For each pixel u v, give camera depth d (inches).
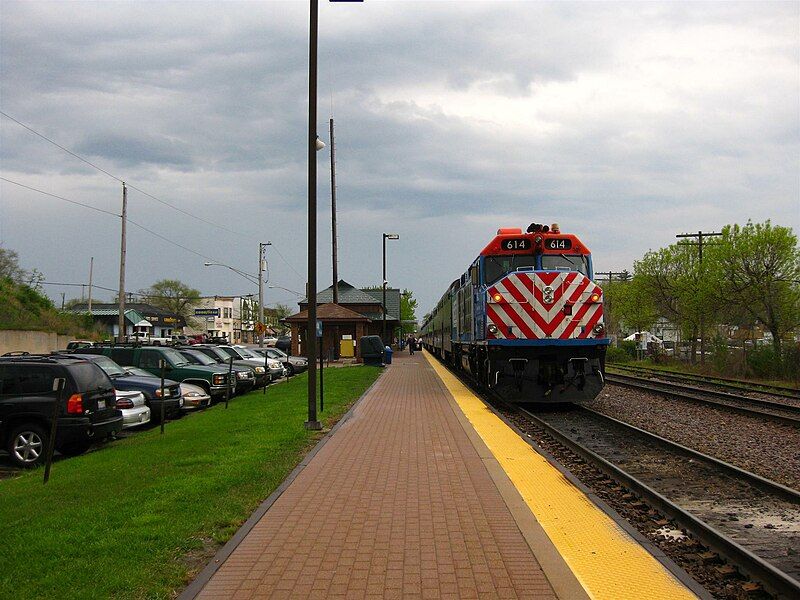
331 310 1884.8
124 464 406.3
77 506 295.3
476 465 369.1
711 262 1435.8
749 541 263.6
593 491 335.6
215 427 558.9
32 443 476.1
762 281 1350.9
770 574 208.1
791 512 304.5
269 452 409.1
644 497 315.6
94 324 2409.0
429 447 426.9
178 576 206.7
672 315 1843.0
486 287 725.9
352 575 206.1
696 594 191.0
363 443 443.2
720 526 284.0
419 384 967.6
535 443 469.1
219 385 844.0
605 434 531.5
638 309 1940.2
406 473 348.8
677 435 535.2
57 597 189.8
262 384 1068.5
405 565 214.1
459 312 1069.1
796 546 257.0
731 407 677.3
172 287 4185.5
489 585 197.5
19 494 341.1
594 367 676.7
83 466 422.9
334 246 1684.3
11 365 486.9
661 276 1828.2
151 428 648.4
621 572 207.6
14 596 190.5
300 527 255.1
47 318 1948.8
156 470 371.6
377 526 255.8
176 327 3639.3
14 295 1934.1
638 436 506.0
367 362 1499.8
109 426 515.8
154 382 671.1
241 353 1248.2
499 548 229.9
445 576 204.7
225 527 259.1
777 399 845.8
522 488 316.5
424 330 3068.4
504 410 701.9
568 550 227.8
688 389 930.1
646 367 1689.2
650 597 188.9
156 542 236.8
